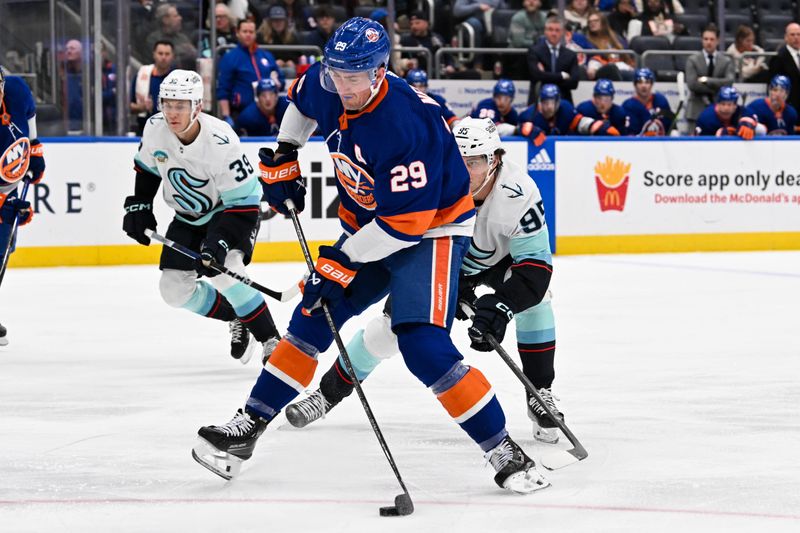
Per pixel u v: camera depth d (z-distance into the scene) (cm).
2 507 449
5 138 808
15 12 1428
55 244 1383
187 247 738
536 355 565
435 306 468
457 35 1728
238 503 455
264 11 1669
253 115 1473
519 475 465
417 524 424
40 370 766
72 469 510
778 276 1291
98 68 1441
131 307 1066
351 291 509
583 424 604
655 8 1819
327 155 1452
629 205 1559
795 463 518
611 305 1070
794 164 1611
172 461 525
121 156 1398
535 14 1709
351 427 599
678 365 777
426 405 654
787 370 759
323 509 446
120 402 664
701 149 1576
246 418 490
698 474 498
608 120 1597
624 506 448
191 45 1498
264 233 1440
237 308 738
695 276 1295
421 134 453
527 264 523
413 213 455
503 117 1566
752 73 1798
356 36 440
